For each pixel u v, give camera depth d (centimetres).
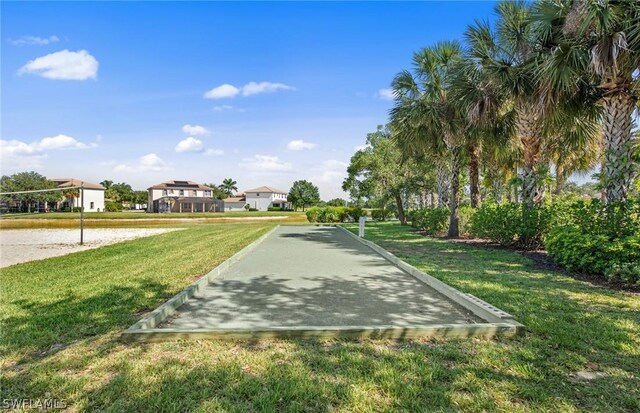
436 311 386
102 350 274
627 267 476
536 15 696
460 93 986
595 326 323
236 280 553
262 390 217
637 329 316
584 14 587
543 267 632
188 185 7219
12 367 247
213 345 284
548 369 243
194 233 1512
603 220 557
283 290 485
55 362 253
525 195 889
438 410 197
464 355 265
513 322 322
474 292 446
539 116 746
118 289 475
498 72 827
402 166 2002
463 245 986
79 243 1280
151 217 3922
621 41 553
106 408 198
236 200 8038
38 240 1421
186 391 215
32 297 434
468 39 957
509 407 200
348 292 474
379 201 2441
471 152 1259
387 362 252
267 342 290
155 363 251
